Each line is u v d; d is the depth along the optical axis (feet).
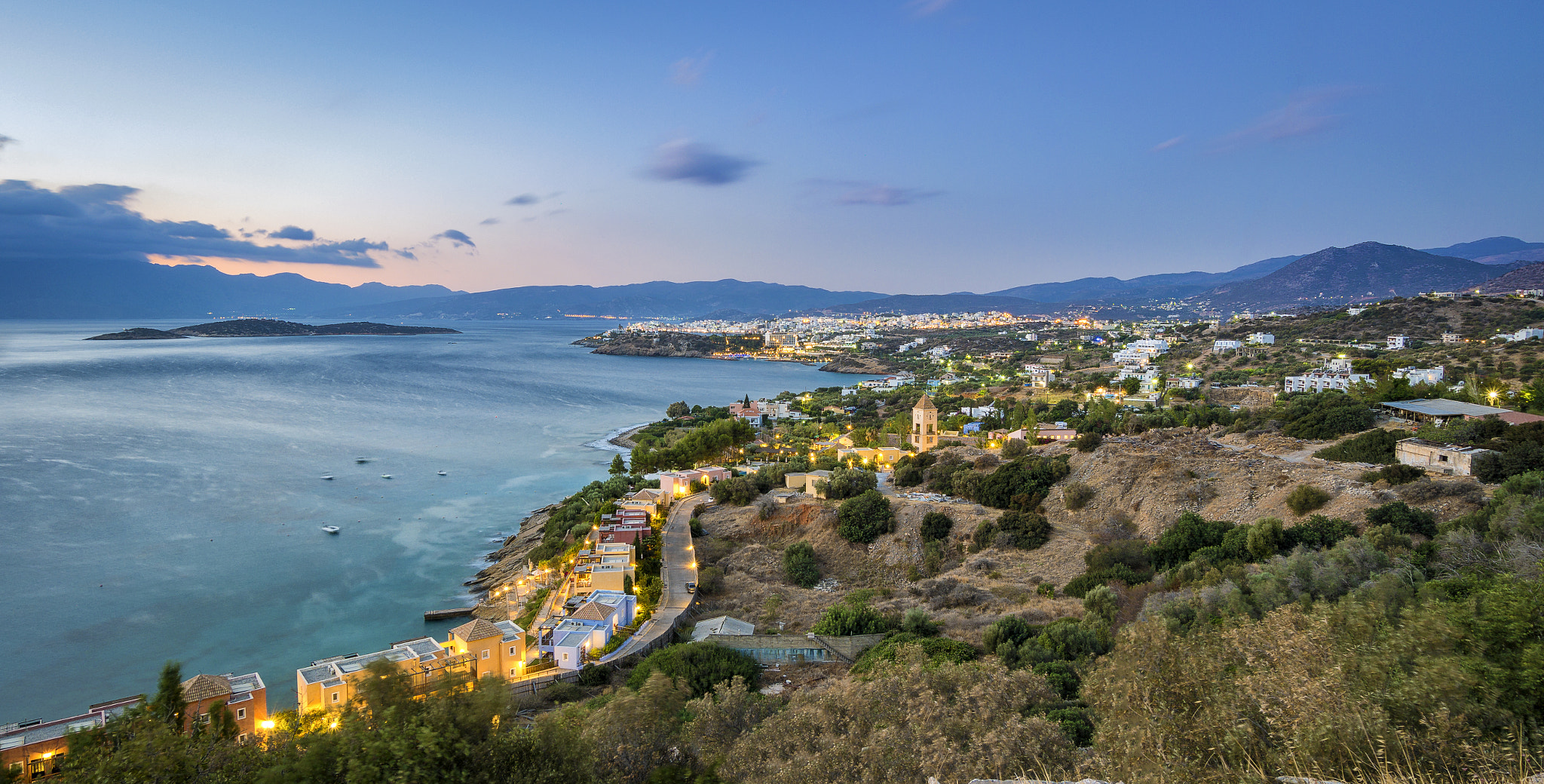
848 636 166.40
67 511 342.64
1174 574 167.43
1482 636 55.16
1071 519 227.40
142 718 64.08
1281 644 54.29
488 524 348.59
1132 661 51.55
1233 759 43.52
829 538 247.70
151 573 274.77
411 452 509.35
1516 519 123.95
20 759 126.62
